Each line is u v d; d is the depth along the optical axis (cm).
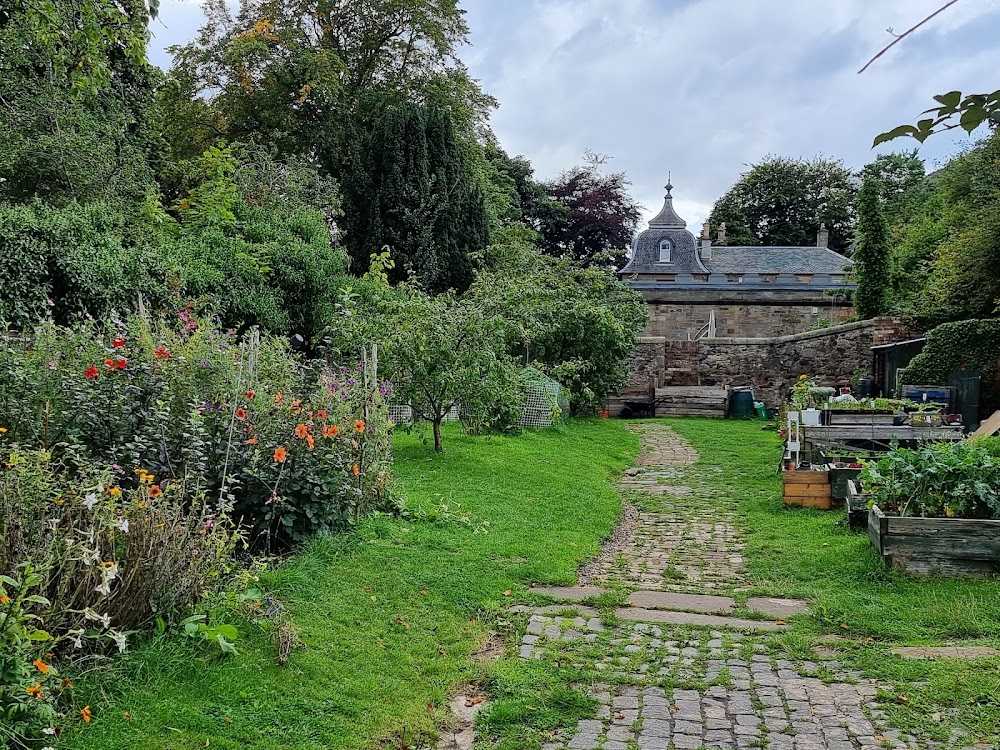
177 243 1345
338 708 341
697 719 354
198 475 478
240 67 2183
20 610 277
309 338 1534
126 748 281
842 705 365
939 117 174
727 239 4709
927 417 1016
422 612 468
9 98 1370
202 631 357
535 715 356
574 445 1245
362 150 2220
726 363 2297
